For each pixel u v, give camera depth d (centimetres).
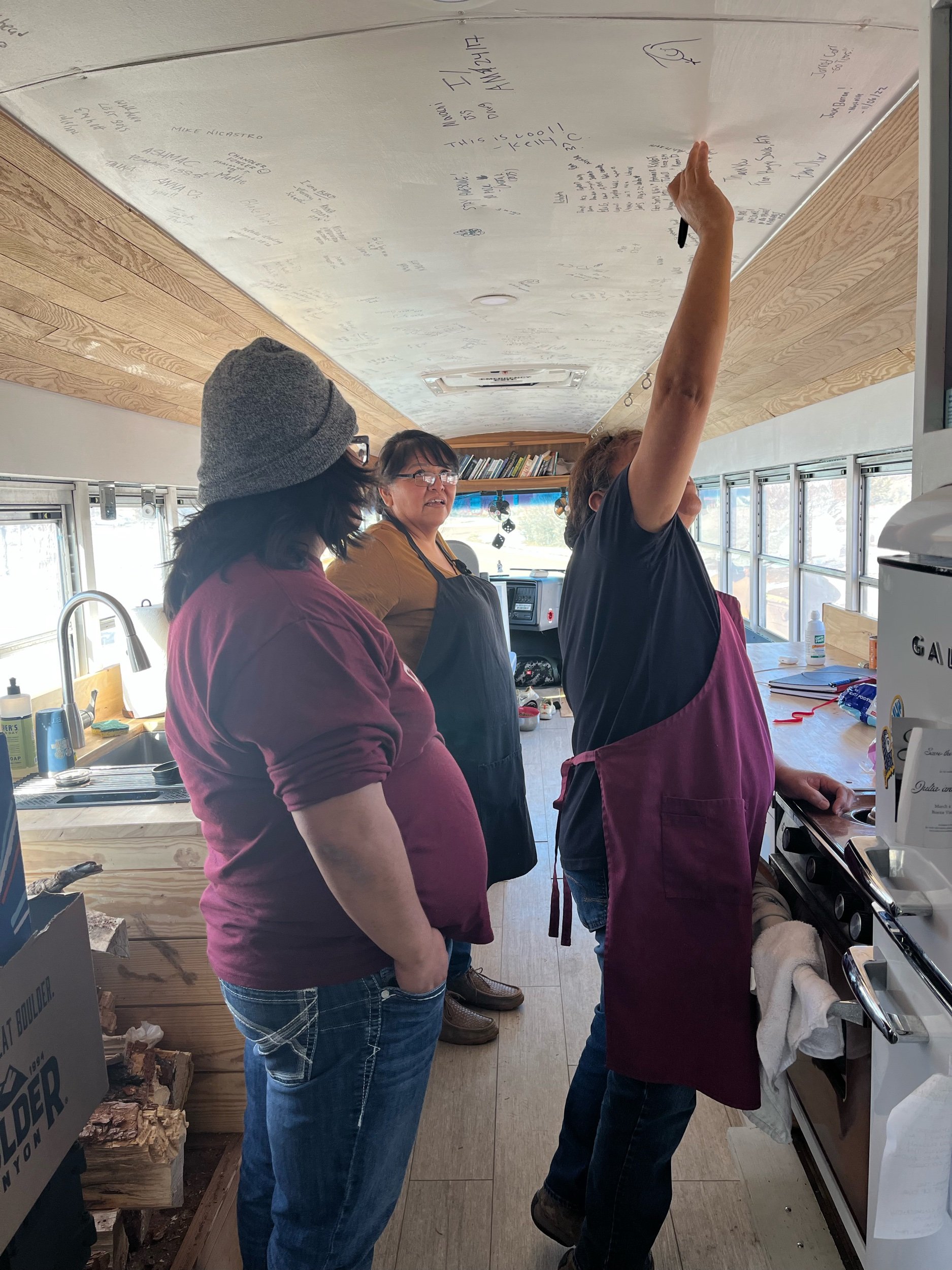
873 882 89
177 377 306
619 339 357
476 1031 229
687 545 131
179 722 108
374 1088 109
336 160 163
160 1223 171
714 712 132
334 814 95
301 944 105
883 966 98
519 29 120
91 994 119
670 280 262
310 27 118
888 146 159
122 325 235
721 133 156
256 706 97
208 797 108
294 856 105
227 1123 196
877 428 350
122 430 312
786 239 218
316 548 110
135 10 112
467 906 119
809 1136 170
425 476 224
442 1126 199
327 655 98
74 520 289
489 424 725
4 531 256
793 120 151
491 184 179
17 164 148
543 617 677
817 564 446
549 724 569
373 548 218
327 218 195
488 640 225
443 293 271
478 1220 172
